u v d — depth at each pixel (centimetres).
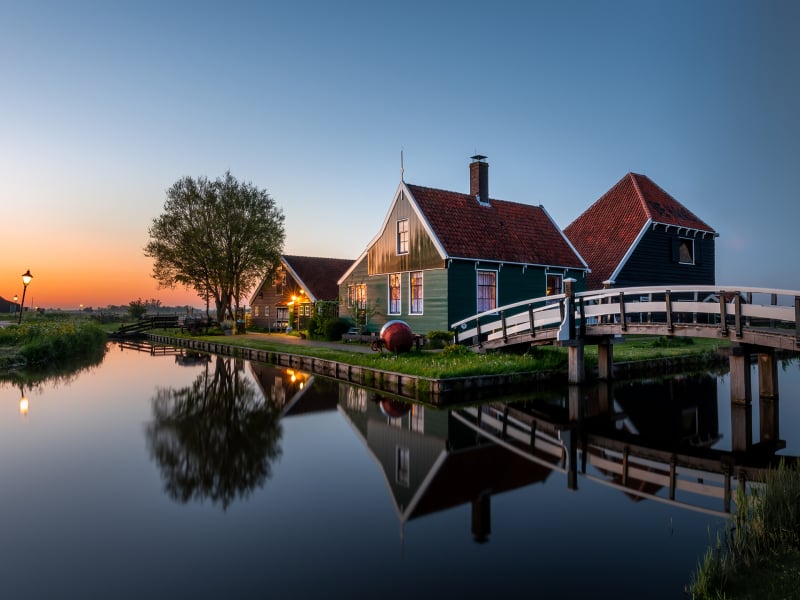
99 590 478
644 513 661
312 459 900
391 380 1628
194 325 4069
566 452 958
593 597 460
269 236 4153
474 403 1417
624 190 3158
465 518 648
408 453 940
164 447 980
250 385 1744
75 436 1060
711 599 450
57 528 617
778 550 527
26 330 2808
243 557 543
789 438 1059
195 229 3888
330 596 467
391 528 614
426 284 2278
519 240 2525
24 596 467
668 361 1997
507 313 2378
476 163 2616
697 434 1093
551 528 616
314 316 3186
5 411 1327
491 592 474
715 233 3169
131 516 654
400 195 2427
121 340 4475
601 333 1579
